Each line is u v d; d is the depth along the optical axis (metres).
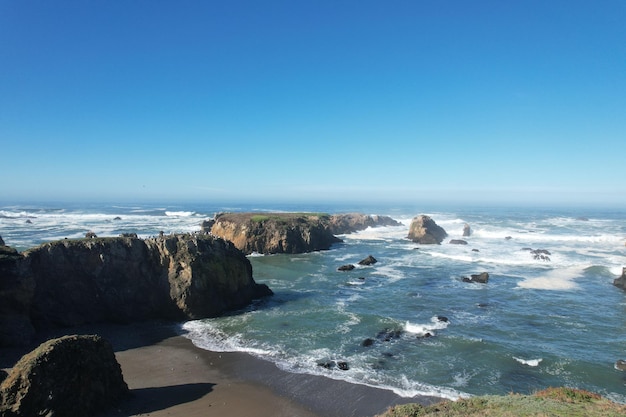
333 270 52.28
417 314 33.12
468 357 24.59
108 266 31.98
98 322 31.08
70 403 16.48
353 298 38.16
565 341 27.28
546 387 20.94
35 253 29.58
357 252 67.69
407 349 25.78
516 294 39.38
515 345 26.48
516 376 22.17
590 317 32.38
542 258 57.84
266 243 67.62
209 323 31.19
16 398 15.58
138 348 26.36
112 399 18.36
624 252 63.56
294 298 38.28
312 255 64.94
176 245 34.25
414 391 20.34
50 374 16.42
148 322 31.69
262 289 39.19
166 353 25.45
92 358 18.08
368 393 20.12
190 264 32.94
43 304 29.16
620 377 22.22
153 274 33.44
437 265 55.19
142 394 19.89
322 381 21.41
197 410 18.22
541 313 33.41
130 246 33.47
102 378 18.19
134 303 32.09
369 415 18.08
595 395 16.55
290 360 24.17
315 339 27.56
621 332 29.05
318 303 36.41
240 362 23.94
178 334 28.98
